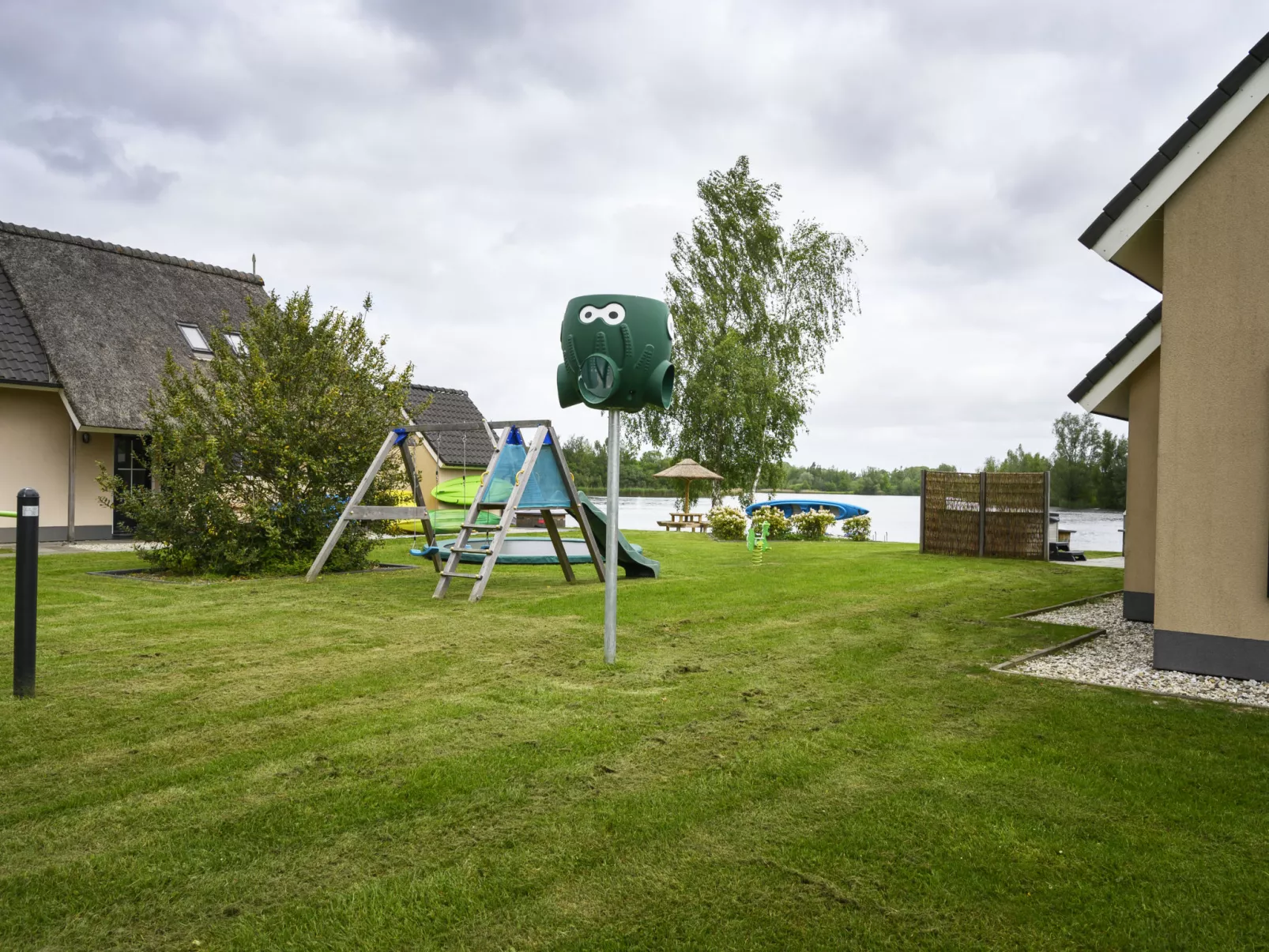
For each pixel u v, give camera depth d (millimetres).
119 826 3061
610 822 3121
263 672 5488
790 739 4121
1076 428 57781
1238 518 5527
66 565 11766
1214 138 5500
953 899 2564
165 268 18812
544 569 12398
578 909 2504
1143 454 8203
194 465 10703
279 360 11172
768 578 11484
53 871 2697
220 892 2582
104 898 2533
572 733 4195
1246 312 5480
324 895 2568
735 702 4816
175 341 17188
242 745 3992
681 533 23859
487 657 6023
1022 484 16219
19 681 4789
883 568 13141
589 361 5848
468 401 25641
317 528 11242
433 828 3062
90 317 16188
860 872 2740
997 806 3295
